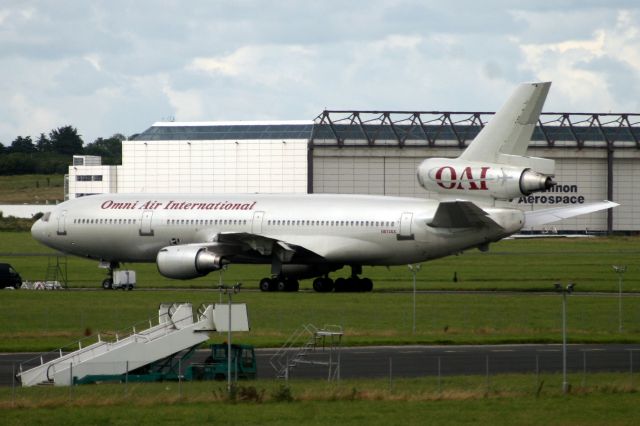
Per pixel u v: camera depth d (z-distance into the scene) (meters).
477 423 89.62
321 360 124.94
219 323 116.31
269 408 94.69
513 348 135.75
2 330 149.00
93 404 96.19
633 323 157.00
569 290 109.56
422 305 174.12
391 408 94.94
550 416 92.25
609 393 102.31
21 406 95.25
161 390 105.06
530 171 185.50
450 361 124.69
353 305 172.88
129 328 149.00
